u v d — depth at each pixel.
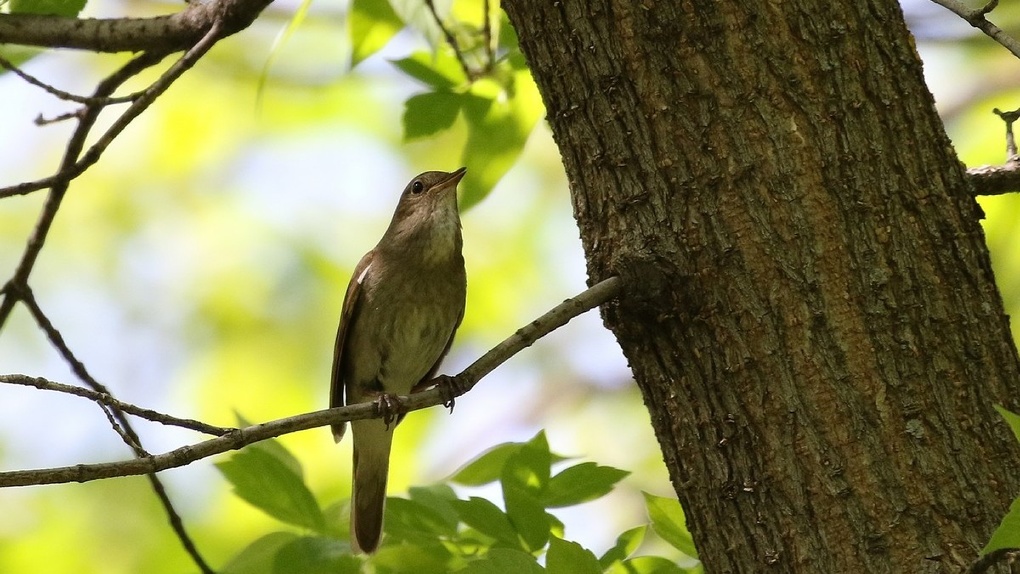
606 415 17.19
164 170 16.28
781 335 5.50
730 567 5.53
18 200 16.05
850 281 5.48
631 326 5.89
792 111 5.64
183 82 15.93
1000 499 5.18
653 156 5.80
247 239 16.33
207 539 13.86
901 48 5.80
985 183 6.51
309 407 15.53
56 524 14.09
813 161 5.58
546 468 7.27
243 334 15.88
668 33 5.80
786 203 5.57
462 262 10.75
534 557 6.62
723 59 5.72
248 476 7.47
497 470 8.10
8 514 14.05
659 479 15.92
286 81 15.58
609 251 5.91
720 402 5.61
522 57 8.88
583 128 6.01
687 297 5.70
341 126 16.17
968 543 5.09
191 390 15.70
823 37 5.70
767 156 5.61
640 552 11.51
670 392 5.79
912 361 5.38
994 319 5.59
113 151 16.23
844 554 5.23
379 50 9.31
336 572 7.20
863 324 5.43
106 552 13.95
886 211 5.55
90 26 8.37
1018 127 13.03
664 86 5.79
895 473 5.24
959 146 13.70
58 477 4.93
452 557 7.19
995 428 5.32
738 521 5.52
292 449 15.01
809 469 5.36
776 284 5.53
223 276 16.14
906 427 5.29
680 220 5.72
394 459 15.05
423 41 9.61
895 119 5.67
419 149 16.27
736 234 5.61
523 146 9.53
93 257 16.06
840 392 5.38
